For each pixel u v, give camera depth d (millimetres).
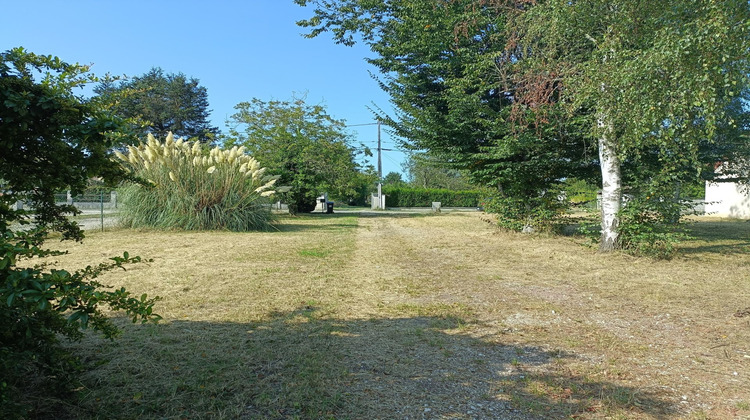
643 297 6035
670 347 4188
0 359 2354
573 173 13656
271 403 2973
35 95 2424
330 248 10664
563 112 9977
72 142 2529
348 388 3229
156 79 46625
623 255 9180
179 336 4195
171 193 14203
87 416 2764
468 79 11727
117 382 3217
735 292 6305
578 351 4059
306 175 24750
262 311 5113
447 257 9492
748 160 13164
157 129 44250
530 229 13758
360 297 5891
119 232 13242
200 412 2852
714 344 4273
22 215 2807
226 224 14555
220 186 14625
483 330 4609
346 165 28031
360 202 50219
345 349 3973
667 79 6805
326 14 15141
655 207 9039
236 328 4484
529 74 9391
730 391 3275
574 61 9031
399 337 4336
